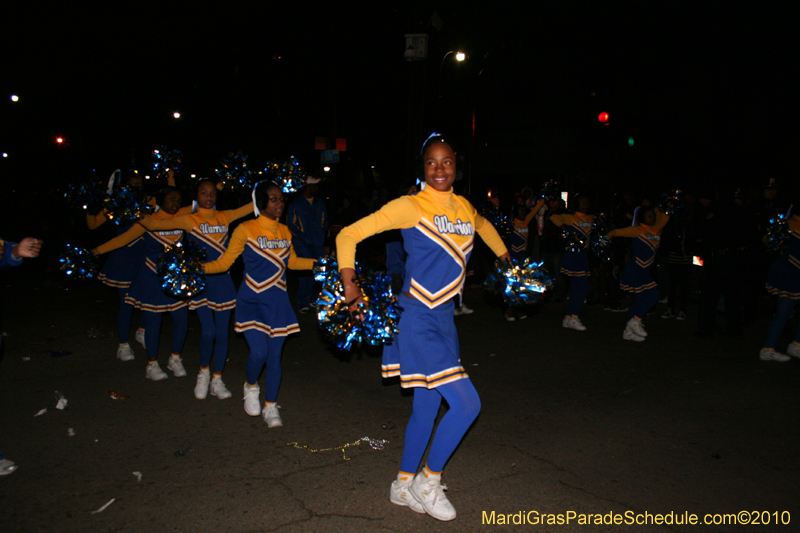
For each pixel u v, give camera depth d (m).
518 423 4.55
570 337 7.59
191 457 3.84
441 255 3.04
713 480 3.63
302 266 4.56
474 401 3.01
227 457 3.85
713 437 4.30
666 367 6.19
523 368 6.12
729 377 5.83
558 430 4.41
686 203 9.08
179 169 6.21
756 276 8.34
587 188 25.31
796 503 3.37
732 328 7.74
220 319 4.88
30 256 3.42
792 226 6.28
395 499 3.27
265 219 4.35
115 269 6.05
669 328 8.29
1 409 4.66
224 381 5.53
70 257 4.95
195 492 3.37
